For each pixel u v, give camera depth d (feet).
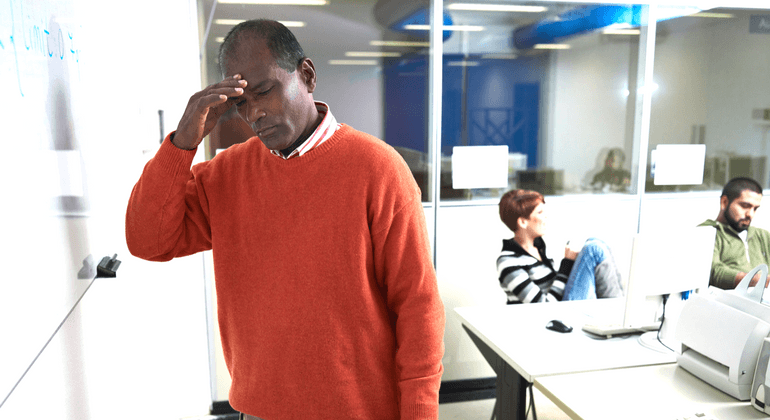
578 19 9.60
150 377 5.79
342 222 3.36
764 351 4.46
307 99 3.31
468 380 10.07
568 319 6.97
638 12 9.68
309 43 8.88
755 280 9.55
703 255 6.24
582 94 9.84
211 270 8.86
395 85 9.25
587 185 10.08
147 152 6.50
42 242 2.50
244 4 8.55
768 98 10.34
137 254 3.56
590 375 5.23
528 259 9.82
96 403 3.42
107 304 3.92
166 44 8.01
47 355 2.56
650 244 5.88
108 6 4.40
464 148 9.58
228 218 3.59
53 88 2.79
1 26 2.09
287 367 3.45
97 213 3.66
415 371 3.40
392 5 9.01
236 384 3.75
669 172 10.21
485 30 9.39
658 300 6.30
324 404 3.46
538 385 5.09
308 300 3.38
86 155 3.43
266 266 3.47
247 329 3.58
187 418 8.80
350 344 3.45
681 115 10.16
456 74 9.42
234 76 3.05
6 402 2.02
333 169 3.39
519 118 9.73
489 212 9.78
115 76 4.56
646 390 4.89
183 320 8.54
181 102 8.35
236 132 8.82
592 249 9.85
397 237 3.40
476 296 9.95
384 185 3.37
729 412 4.49
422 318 3.42
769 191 10.39
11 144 2.15
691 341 5.13
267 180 3.47
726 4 9.87
